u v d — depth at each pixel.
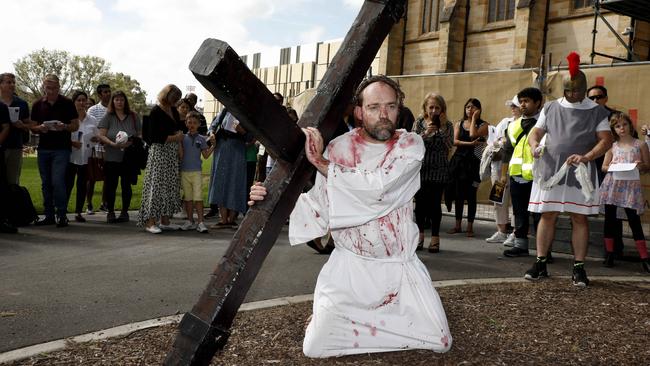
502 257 6.50
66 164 7.71
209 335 1.84
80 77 63.66
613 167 6.03
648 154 5.99
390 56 26.86
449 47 23.84
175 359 1.85
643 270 5.99
